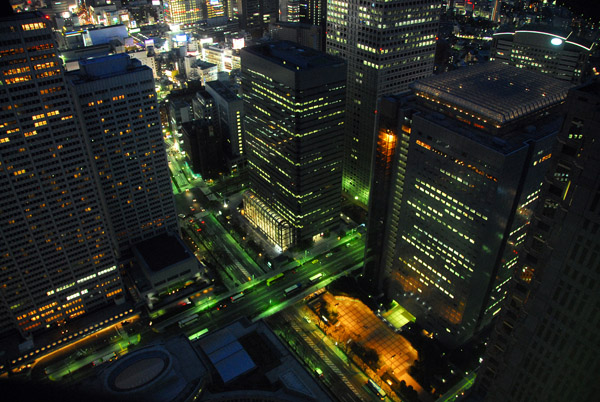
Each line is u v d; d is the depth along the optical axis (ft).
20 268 649.20
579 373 276.21
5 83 549.54
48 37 559.79
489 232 555.69
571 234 256.11
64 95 595.47
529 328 299.17
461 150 548.31
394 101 634.43
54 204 642.22
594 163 234.17
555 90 581.12
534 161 541.34
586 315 261.24
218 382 580.71
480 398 422.41
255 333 649.61
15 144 583.17
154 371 549.13
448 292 646.33
